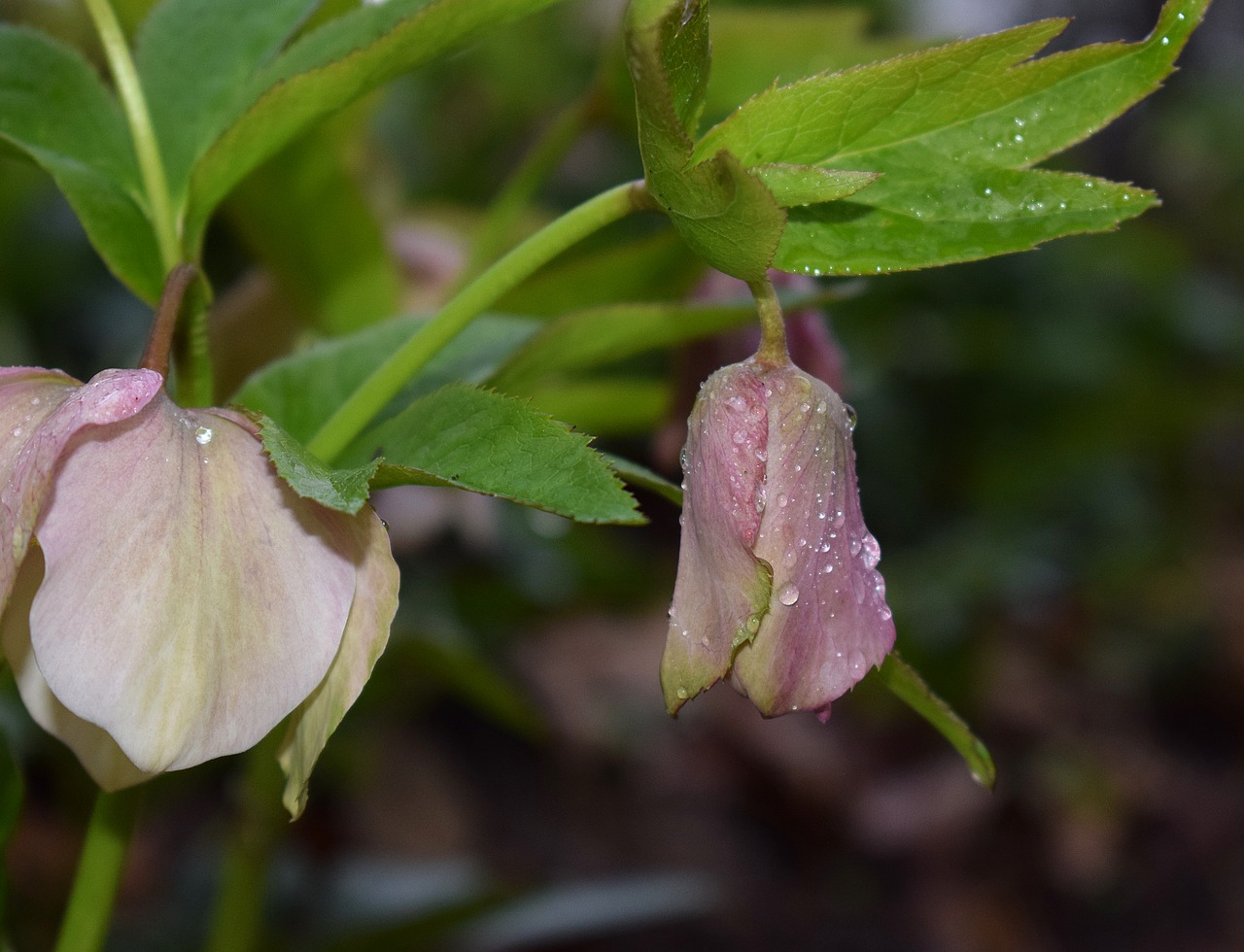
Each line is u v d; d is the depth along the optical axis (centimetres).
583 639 123
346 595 33
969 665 122
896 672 34
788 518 33
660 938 98
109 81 59
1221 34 234
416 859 97
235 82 38
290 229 44
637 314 38
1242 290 182
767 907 104
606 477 32
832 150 34
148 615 32
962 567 125
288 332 47
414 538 58
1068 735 128
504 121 130
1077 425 138
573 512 32
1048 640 140
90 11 37
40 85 37
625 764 116
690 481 33
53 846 77
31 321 94
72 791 63
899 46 48
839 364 42
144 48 38
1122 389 140
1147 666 138
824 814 115
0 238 88
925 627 120
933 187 34
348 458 35
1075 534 138
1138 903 113
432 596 71
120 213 37
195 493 33
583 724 114
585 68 135
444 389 34
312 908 60
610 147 127
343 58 35
